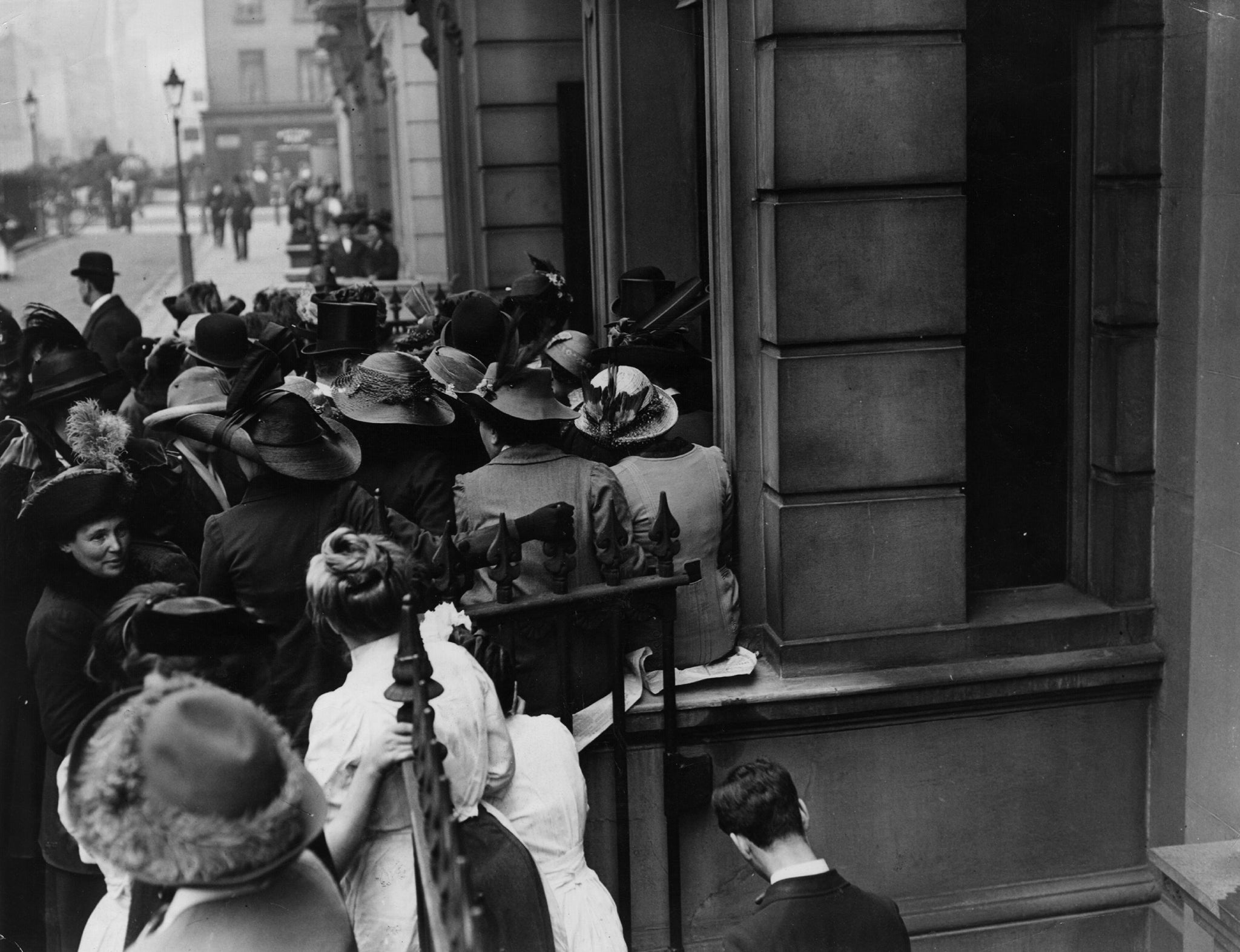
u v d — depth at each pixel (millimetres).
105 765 2041
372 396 4492
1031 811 4758
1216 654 4461
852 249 4402
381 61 23047
